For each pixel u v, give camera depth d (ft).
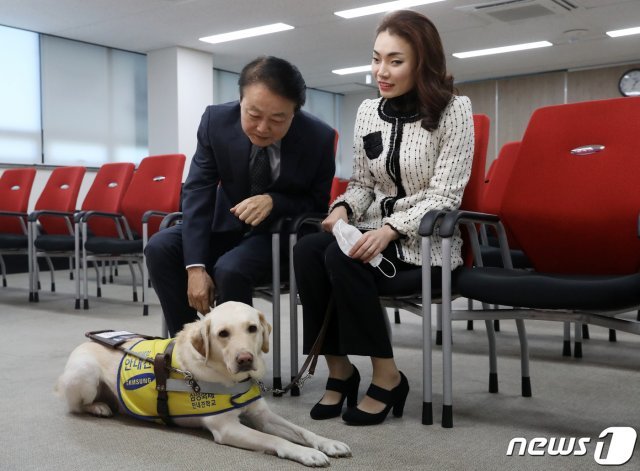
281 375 7.75
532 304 5.00
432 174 6.11
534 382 7.40
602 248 5.91
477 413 6.11
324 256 5.93
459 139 5.95
